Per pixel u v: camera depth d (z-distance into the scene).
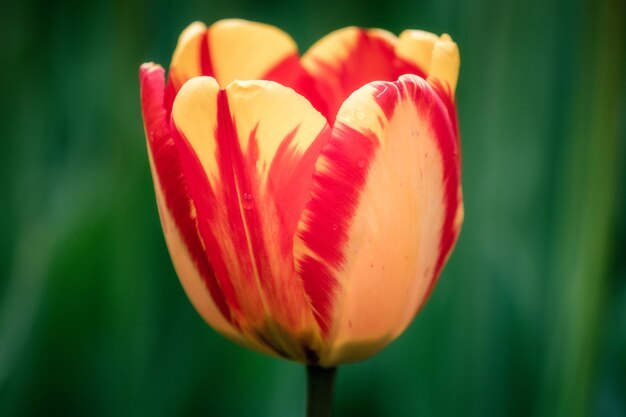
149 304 0.43
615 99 0.40
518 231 0.48
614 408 0.45
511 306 0.46
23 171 0.49
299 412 0.45
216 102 0.29
